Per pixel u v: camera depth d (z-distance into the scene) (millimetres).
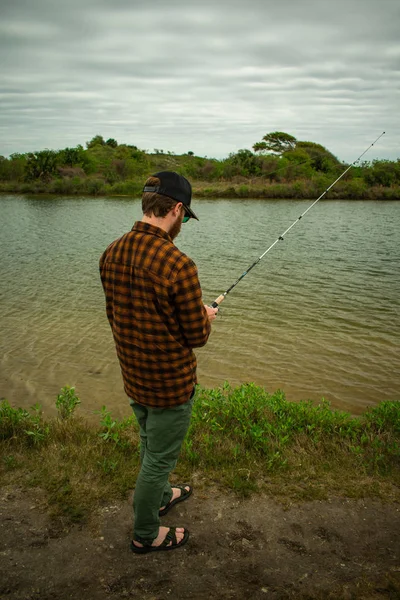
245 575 2191
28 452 3209
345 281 11719
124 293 1899
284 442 3408
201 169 52500
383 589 2119
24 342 7230
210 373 6207
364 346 7223
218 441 3375
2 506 2596
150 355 1923
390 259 14711
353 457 3254
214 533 2467
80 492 2723
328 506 2703
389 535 2480
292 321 8461
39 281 11305
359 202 38969
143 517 2205
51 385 5816
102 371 6262
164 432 2070
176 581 2145
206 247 16828
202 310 1899
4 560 2217
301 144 71312
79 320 8359
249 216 27562
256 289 10891
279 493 2805
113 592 2072
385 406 4211
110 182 49031
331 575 2199
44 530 2424
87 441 3410
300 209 32312
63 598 2029
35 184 45875
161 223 1901
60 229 20844
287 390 5746
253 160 51969
